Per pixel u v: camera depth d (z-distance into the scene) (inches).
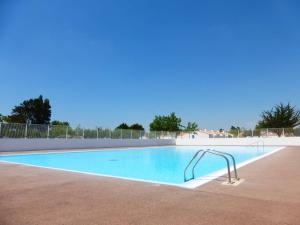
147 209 185.0
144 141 1312.7
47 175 330.0
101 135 1097.4
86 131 1039.0
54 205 194.7
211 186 259.3
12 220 163.0
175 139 1525.6
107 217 168.4
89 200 208.2
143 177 415.5
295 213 175.5
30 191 239.5
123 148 1084.5
